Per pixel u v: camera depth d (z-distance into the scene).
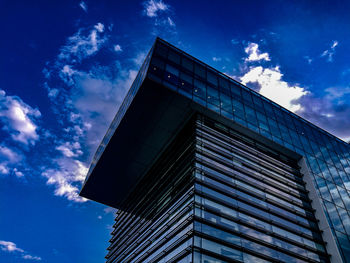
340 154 38.28
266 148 31.45
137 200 35.06
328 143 38.91
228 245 18.64
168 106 28.00
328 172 32.94
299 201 27.27
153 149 32.41
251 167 26.91
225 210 20.91
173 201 23.73
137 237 28.45
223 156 25.83
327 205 27.58
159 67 28.23
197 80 30.61
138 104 27.88
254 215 22.14
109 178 36.62
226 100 31.45
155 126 29.95
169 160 30.17
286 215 24.38
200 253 17.09
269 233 21.61
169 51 31.39
